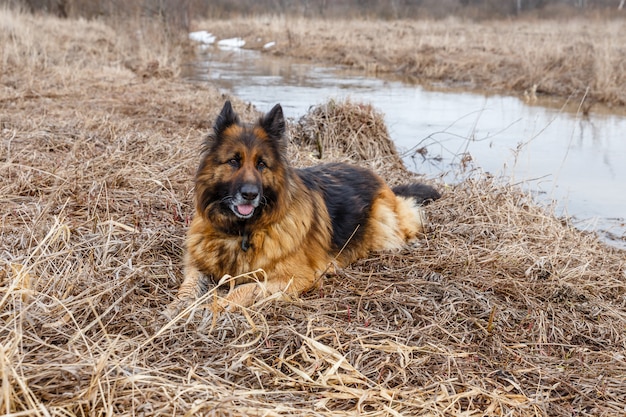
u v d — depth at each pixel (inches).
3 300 127.8
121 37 891.4
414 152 395.2
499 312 168.9
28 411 96.3
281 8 1865.2
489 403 127.7
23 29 772.0
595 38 970.1
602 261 214.2
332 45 1054.4
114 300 157.4
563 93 631.2
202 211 178.4
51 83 500.4
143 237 198.1
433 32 1185.4
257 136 174.1
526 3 1795.0
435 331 158.1
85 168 251.4
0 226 193.5
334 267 192.5
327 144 351.3
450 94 641.6
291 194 180.9
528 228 236.1
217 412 107.4
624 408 129.1
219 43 1341.0
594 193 313.1
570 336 161.0
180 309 155.0
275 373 130.1
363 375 129.6
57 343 133.5
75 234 195.6
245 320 152.0
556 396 134.3
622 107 570.3
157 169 269.7
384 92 641.0
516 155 298.4
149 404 109.3
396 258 208.7
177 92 514.6
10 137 294.0
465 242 222.1
